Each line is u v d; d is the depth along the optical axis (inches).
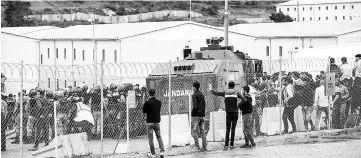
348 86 1390.3
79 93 1195.9
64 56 3149.6
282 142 1195.3
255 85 1311.5
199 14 7795.3
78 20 6835.6
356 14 7475.4
